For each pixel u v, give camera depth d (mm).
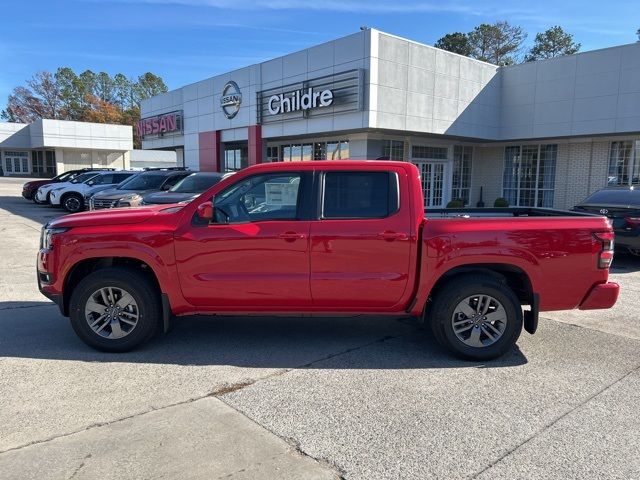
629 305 7129
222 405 3916
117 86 100688
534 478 3014
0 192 33469
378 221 4855
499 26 58375
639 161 17188
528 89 18500
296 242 4824
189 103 24906
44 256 5000
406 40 16062
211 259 4871
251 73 20156
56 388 4184
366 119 15531
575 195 18984
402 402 4004
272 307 4977
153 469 3045
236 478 2973
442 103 17359
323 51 16750
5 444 3312
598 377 4531
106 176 21578
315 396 4098
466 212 6637
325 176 4957
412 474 3047
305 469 3078
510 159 21047
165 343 5340
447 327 4871
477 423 3674
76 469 3037
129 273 4938
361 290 4887
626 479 3006
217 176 12992
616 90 16281
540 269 4836
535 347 5336
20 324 5945
